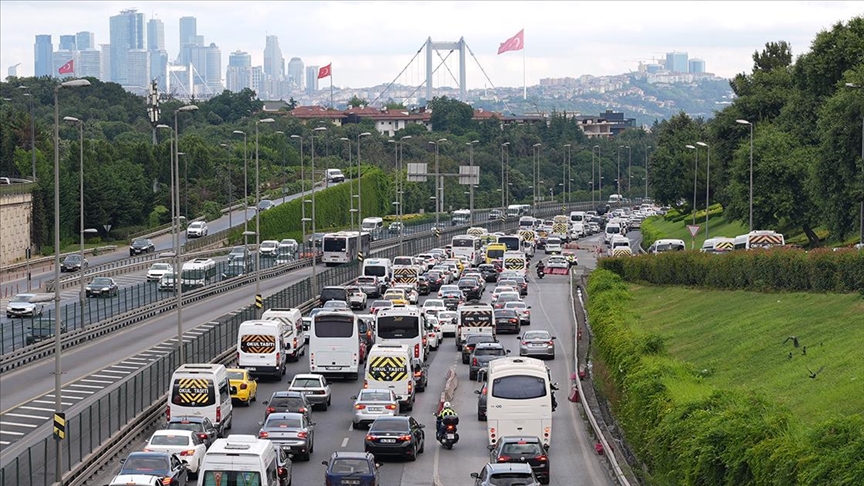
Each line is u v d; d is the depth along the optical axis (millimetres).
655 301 112250
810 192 122875
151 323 118500
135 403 69750
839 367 62812
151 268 153250
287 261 174750
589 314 109812
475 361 90562
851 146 111375
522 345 98438
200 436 61594
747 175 139750
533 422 64062
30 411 75125
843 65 131750
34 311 118188
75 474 57125
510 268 167625
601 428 69250
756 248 102812
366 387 77750
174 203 102500
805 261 88188
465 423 75125
